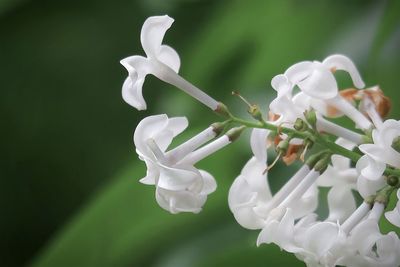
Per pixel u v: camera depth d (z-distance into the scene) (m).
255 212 0.23
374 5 0.30
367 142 0.23
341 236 0.22
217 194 0.29
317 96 0.23
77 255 0.30
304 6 0.30
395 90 0.29
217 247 0.30
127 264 0.30
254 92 0.31
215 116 0.31
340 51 0.30
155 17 0.22
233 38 0.31
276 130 0.23
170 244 0.30
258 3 0.31
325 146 0.23
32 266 0.30
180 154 0.23
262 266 0.27
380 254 0.22
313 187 0.23
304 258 0.22
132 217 0.29
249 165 0.23
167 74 0.23
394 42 0.29
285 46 0.30
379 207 0.23
